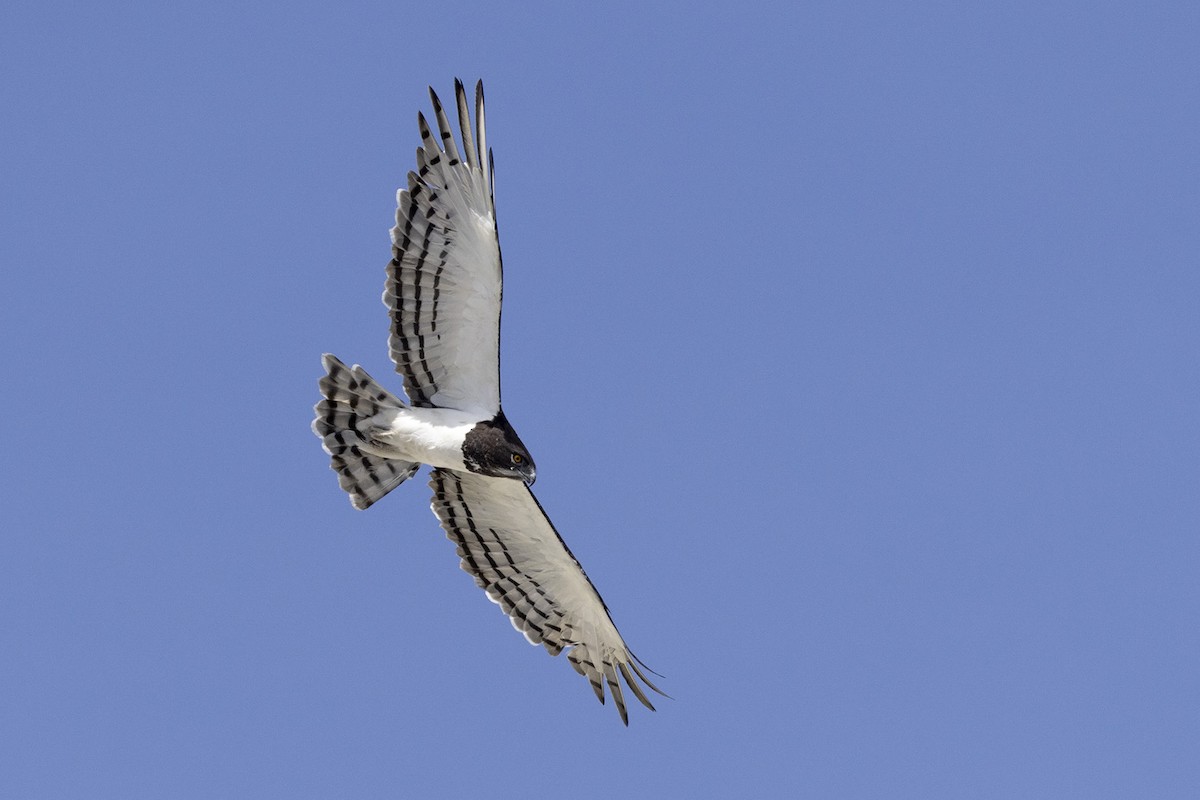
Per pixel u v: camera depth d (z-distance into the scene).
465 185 14.40
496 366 15.16
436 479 16.56
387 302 14.91
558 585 17.05
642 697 17.06
